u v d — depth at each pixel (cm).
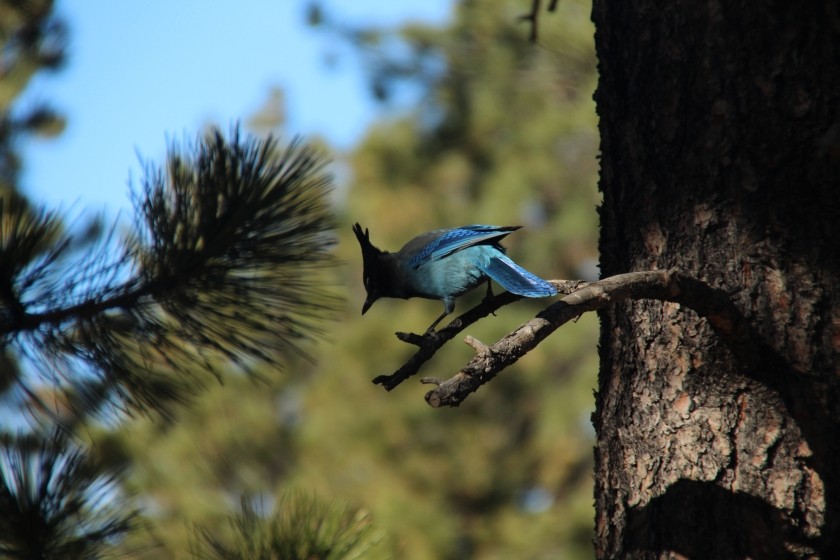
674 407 758
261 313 652
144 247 653
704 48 785
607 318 819
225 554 739
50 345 625
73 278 639
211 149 666
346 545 729
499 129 3052
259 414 3072
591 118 2659
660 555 738
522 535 2958
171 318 654
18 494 647
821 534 701
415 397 3159
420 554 2692
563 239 3133
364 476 3131
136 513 709
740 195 759
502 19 2461
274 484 3173
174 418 663
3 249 613
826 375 724
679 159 787
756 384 738
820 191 740
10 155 1867
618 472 783
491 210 3072
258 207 644
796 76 752
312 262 663
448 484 3112
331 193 706
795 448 720
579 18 1812
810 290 735
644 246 796
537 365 3164
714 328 729
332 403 3169
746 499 720
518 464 3170
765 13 766
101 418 643
